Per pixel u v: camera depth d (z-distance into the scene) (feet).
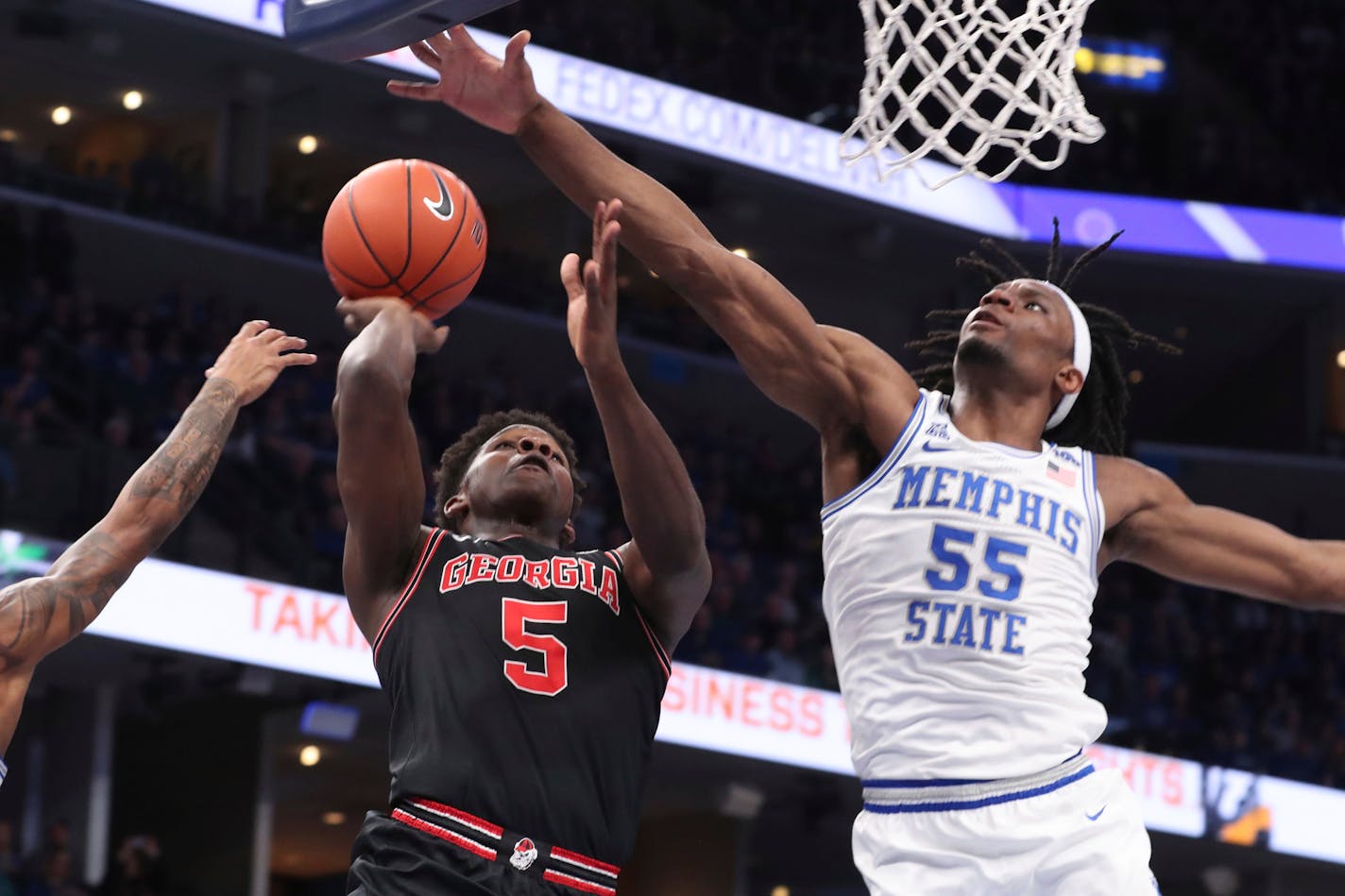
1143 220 59.41
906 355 65.00
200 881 44.21
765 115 54.60
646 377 61.00
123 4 46.68
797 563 51.93
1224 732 47.85
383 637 11.02
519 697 10.61
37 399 42.01
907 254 62.13
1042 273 59.93
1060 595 10.30
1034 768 9.91
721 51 57.47
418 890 10.11
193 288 54.19
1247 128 67.00
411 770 10.39
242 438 41.50
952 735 9.99
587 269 10.16
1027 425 10.84
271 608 36.78
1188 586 55.67
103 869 41.96
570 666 10.84
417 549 11.32
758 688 41.24
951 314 12.85
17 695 10.21
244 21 48.14
